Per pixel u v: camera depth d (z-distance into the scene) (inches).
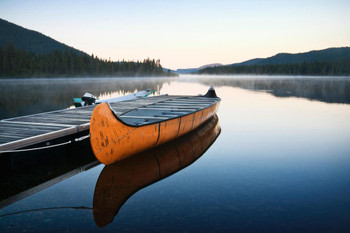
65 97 920.3
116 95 1066.1
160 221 140.1
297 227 135.4
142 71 6240.2
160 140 264.7
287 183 195.8
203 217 144.6
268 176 209.9
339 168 230.2
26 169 223.8
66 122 292.7
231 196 172.2
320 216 147.0
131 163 238.4
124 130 216.4
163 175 210.8
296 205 160.2
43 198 170.1
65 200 167.3
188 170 223.0
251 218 143.9
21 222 139.9
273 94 1074.7
